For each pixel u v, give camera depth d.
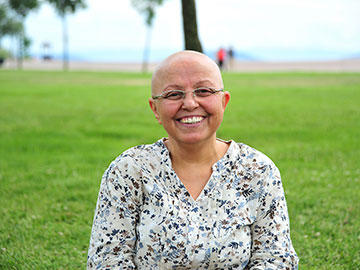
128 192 2.14
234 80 23.44
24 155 7.36
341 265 3.69
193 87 2.06
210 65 2.11
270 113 11.41
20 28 52.44
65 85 20.75
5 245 4.09
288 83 20.91
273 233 2.12
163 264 2.08
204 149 2.15
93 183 5.84
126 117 11.12
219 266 2.07
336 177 5.98
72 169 6.51
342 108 12.12
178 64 2.07
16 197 5.34
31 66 60.38
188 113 2.07
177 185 2.11
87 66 61.44
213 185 2.10
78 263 3.78
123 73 33.41
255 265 2.12
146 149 2.23
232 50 43.72
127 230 2.15
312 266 3.71
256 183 2.13
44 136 8.83
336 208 4.93
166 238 2.05
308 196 5.27
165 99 2.09
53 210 4.96
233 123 9.95
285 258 2.10
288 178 5.91
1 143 8.09
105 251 2.14
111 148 7.89
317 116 10.86
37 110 12.22
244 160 2.16
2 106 12.80
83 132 9.29
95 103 13.89
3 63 61.69
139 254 2.13
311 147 7.65
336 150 7.44
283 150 7.44
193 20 4.41
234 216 2.08
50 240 4.23
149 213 2.10
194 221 2.05
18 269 3.66
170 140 2.21
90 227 4.50
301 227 4.43
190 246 2.03
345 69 42.19
